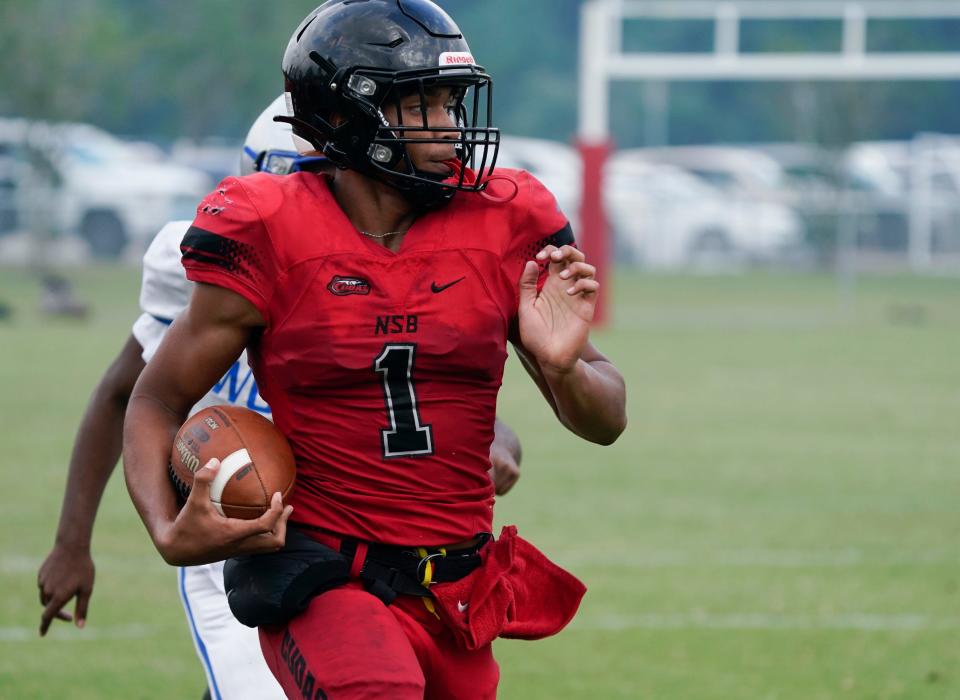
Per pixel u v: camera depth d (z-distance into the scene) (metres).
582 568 26.48
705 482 34.62
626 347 63.12
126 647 21.67
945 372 55.34
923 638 22.30
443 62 11.44
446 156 11.52
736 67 72.19
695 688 19.86
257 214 11.16
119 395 14.42
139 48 120.50
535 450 38.88
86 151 102.75
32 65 96.94
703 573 26.22
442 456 11.47
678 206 108.94
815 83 108.75
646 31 163.62
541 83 167.75
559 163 109.75
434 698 11.82
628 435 41.22
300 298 11.18
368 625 10.82
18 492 32.28
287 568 11.05
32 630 22.42
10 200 100.31
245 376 14.10
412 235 11.45
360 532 11.36
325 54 11.50
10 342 60.19
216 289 11.17
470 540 11.76
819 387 51.06
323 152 11.75
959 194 109.81
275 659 11.22
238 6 125.69
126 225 100.69
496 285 11.55
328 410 11.35
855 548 28.22
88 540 14.49
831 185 107.31
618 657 21.34
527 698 19.41
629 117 164.62
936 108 149.38
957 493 33.56
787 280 100.25
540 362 11.45
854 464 37.03
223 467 10.95
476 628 11.40
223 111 133.00
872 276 103.19
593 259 69.25
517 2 174.50
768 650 21.67
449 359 11.33
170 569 26.28
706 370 55.53
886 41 143.12
